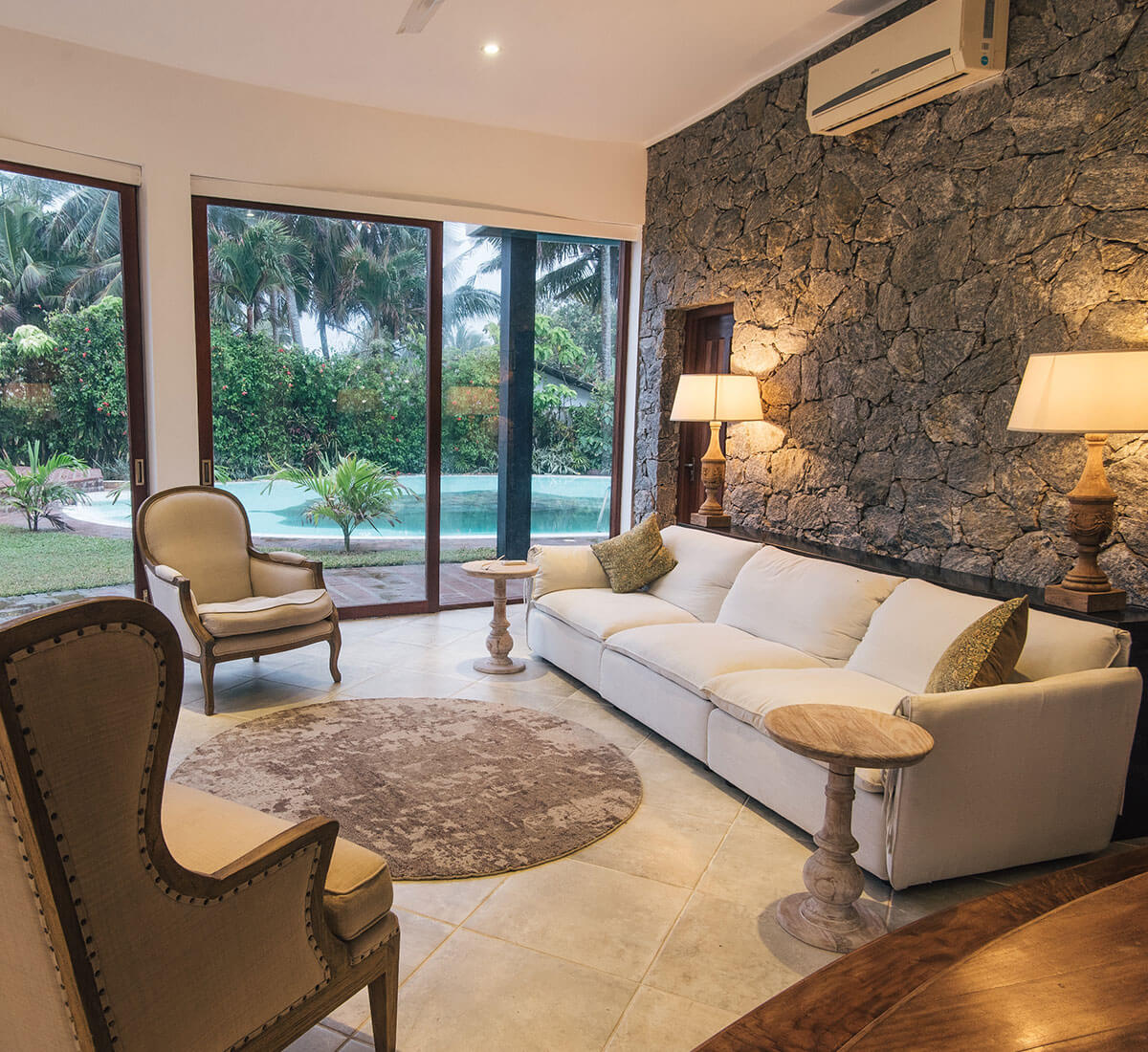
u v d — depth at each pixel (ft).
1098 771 8.34
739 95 15.96
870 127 13.08
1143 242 9.49
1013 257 11.01
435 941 7.18
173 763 10.66
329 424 17.53
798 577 12.31
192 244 15.62
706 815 9.66
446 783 10.19
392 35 13.44
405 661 15.37
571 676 14.75
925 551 12.51
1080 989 3.22
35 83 13.67
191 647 12.64
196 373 15.99
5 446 14.37
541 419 19.79
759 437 16.06
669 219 18.53
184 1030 4.32
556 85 15.51
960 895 8.02
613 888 8.05
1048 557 10.73
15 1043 4.31
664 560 15.10
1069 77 10.19
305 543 17.61
